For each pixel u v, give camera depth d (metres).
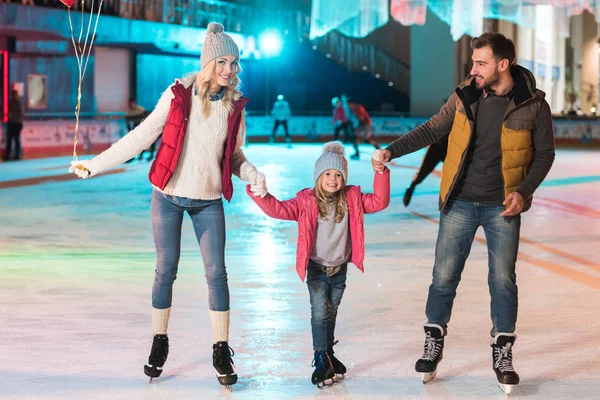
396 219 12.61
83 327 6.18
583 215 13.09
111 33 30.30
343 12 37.88
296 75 45.09
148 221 12.36
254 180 4.78
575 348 5.66
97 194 16.25
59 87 31.12
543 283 7.85
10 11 26.44
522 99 4.71
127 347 5.65
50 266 8.73
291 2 38.19
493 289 4.88
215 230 4.94
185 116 4.77
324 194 4.77
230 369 4.85
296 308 6.80
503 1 36.53
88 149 28.56
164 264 4.96
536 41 46.50
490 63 4.69
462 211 4.93
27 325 6.23
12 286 7.67
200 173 4.84
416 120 39.28
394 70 46.53
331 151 4.79
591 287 7.66
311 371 5.16
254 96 43.84
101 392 4.74
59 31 28.28
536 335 5.99
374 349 5.63
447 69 44.94
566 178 20.02
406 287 7.64
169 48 33.34
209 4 34.16
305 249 4.78
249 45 36.41
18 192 16.45
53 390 4.76
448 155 4.96
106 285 7.75
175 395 4.70
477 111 4.82
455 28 37.09
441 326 4.96
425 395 4.71
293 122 37.91
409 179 19.98
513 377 4.71
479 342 5.80
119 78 33.59
